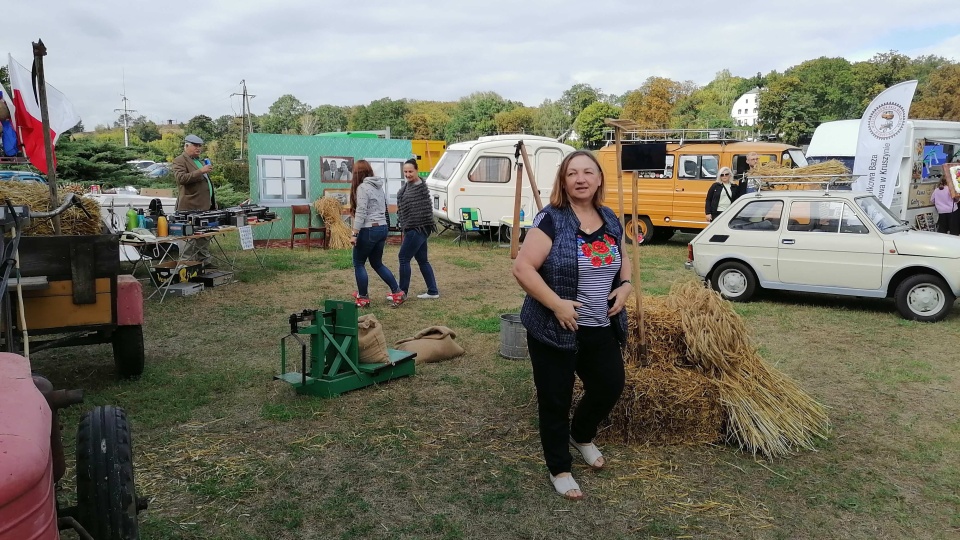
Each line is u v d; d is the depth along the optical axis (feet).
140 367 17.19
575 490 11.53
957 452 13.43
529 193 46.60
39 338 19.54
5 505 4.94
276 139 45.11
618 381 11.43
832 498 11.59
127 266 34.30
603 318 10.98
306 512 11.04
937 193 42.75
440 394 16.48
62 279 14.73
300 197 46.19
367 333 16.99
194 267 29.53
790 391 14.51
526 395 16.39
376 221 25.26
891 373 18.42
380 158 48.37
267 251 41.60
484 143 46.44
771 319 24.84
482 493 11.69
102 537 7.45
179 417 14.83
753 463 12.89
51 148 17.48
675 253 42.96
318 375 16.37
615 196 47.52
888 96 33.24
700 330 14.06
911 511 11.20
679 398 13.43
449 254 41.98
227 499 11.41
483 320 24.08
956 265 23.52
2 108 26.45
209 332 22.31
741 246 27.48
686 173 45.19
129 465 7.84
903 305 24.68
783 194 27.04
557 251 10.54
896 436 14.21
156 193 51.96
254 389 16.78
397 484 11.99
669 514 11.05
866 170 34.17
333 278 32.81
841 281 25.67
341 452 13.25
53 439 6.99
